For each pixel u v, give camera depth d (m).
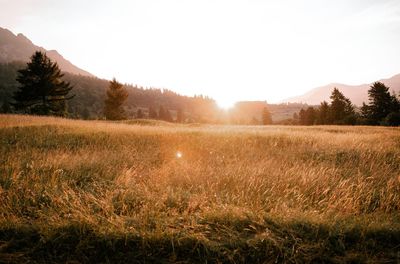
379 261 2.91
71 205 3.86
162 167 6.69
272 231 3.38
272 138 11.26
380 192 5.09
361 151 8.74
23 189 4.72
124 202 4.25
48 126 12.77
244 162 7.27
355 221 3.65
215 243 3.09
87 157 7.06
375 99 52.31
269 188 5.15
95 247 3.05
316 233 3.25
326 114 59.78
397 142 11.00
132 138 10.71
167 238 3.12
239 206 4.18
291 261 2.90
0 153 7.50
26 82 37.31
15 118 16.62
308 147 9.62
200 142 10.26
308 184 5.26
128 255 2.96
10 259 2.84
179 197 4.39
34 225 3.35
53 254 2.97
